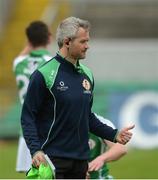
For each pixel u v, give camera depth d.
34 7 72.75
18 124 56.97
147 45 67.50
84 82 16.47
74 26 16.06
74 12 73.38
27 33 24.27
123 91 53.22
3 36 70.56
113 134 16.77
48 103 16.22
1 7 71.69
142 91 52.75
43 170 15.59
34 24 24.25
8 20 72.12
